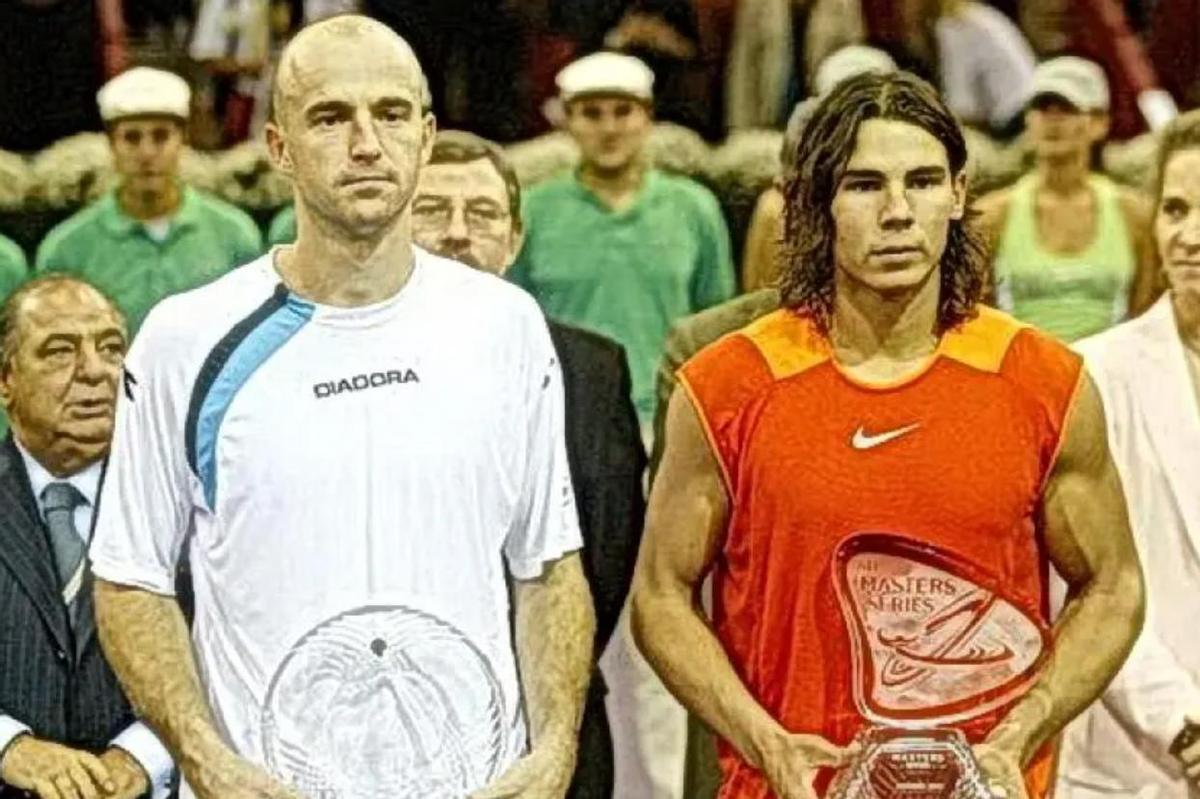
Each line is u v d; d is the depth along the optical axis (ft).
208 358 42.60
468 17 51.37
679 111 51.75
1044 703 43.50
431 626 42.91
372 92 42.88
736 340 43.88
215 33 52.03
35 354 45.91
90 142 49.78
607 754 45.11
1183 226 47.88
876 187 43.21
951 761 43.42
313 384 42.70
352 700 42.93
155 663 42.39
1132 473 47.47
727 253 50.06
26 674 45.14
